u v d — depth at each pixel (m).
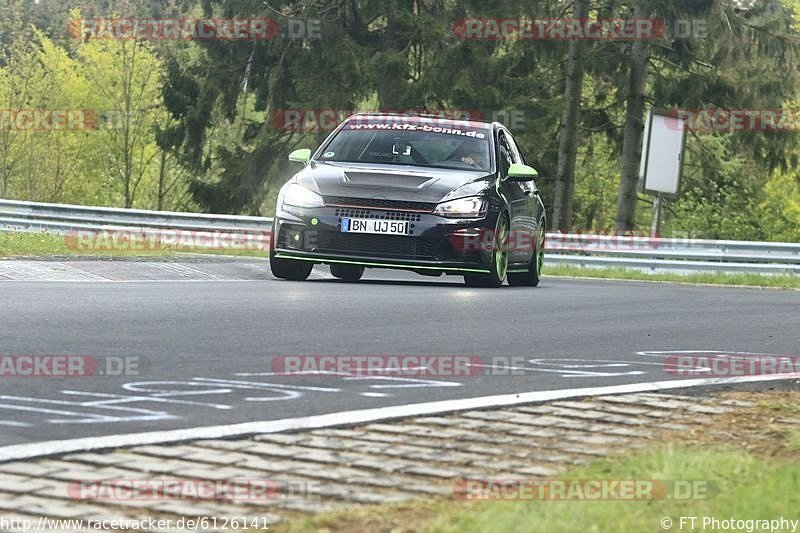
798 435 20.70
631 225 132.00
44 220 101.88
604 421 22.12
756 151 127.31
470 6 131.75
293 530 14.38
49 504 15.10
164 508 15.11
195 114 141.50
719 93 125.19
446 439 20.05
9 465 17.03
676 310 45.72
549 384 26.31
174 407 21.98
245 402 22.77
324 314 37.59
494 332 35.16
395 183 48.81
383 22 141.38
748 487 16.73
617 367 29.34
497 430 20.95
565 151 132.88
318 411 22.23
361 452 18.84
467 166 51.09
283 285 47.72
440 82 129.50
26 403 21.75
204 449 18.53
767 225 179.12
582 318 40.66
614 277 80.44
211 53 140.12
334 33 131.75
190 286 45.34
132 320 33.81
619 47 127.75
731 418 22.69
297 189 49.41
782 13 124.00
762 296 55.81
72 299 38.34
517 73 133.00
